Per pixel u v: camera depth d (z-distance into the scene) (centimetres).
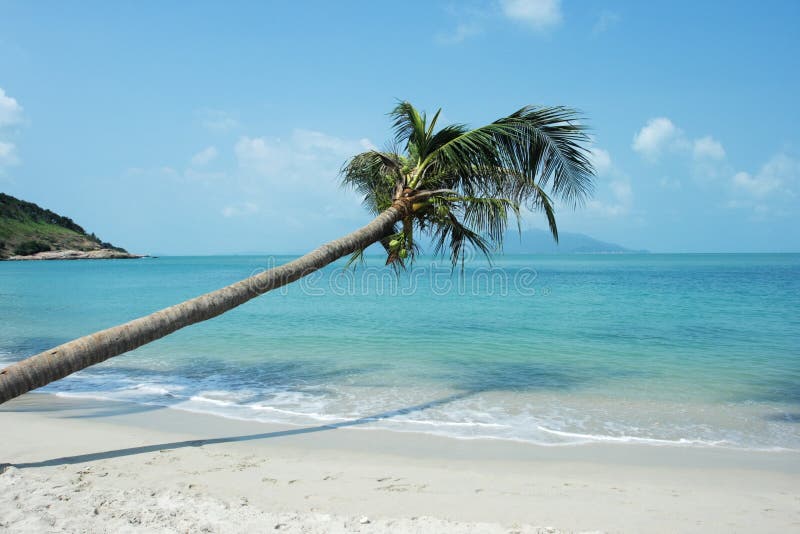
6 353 1428
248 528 416
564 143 894
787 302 2892
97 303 2947
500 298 3275
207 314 664
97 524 416
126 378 1145
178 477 555
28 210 18988
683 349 1515
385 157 911
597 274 6875
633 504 508
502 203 892
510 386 1074
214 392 1021
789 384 1085
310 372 1207
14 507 447
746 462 653
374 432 770
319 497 506
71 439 705
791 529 454
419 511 476
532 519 464
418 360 1355
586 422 828
